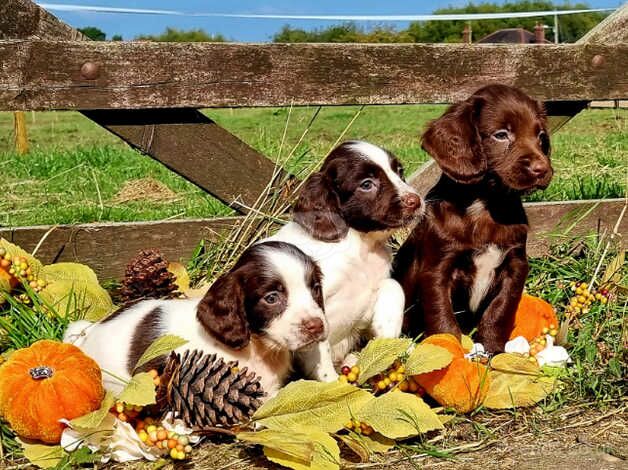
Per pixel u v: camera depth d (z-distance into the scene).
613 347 0.96
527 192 0.96
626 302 1.05
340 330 0.93
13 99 1.00
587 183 1.74
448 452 0.75
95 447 0.74
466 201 0.98
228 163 1.12
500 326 0.98
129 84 1.03
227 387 0.75
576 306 1.02
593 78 1.20
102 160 2.83
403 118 4.70
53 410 0.73
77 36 1.06
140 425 0.76
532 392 0.83
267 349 0.82
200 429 0.75
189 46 1.05
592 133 3.47
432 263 0.98
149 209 1.78
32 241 1.08
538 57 1.17
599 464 0.72
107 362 0.82
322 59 1.10
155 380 0.76
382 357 0.81
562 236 1.22
